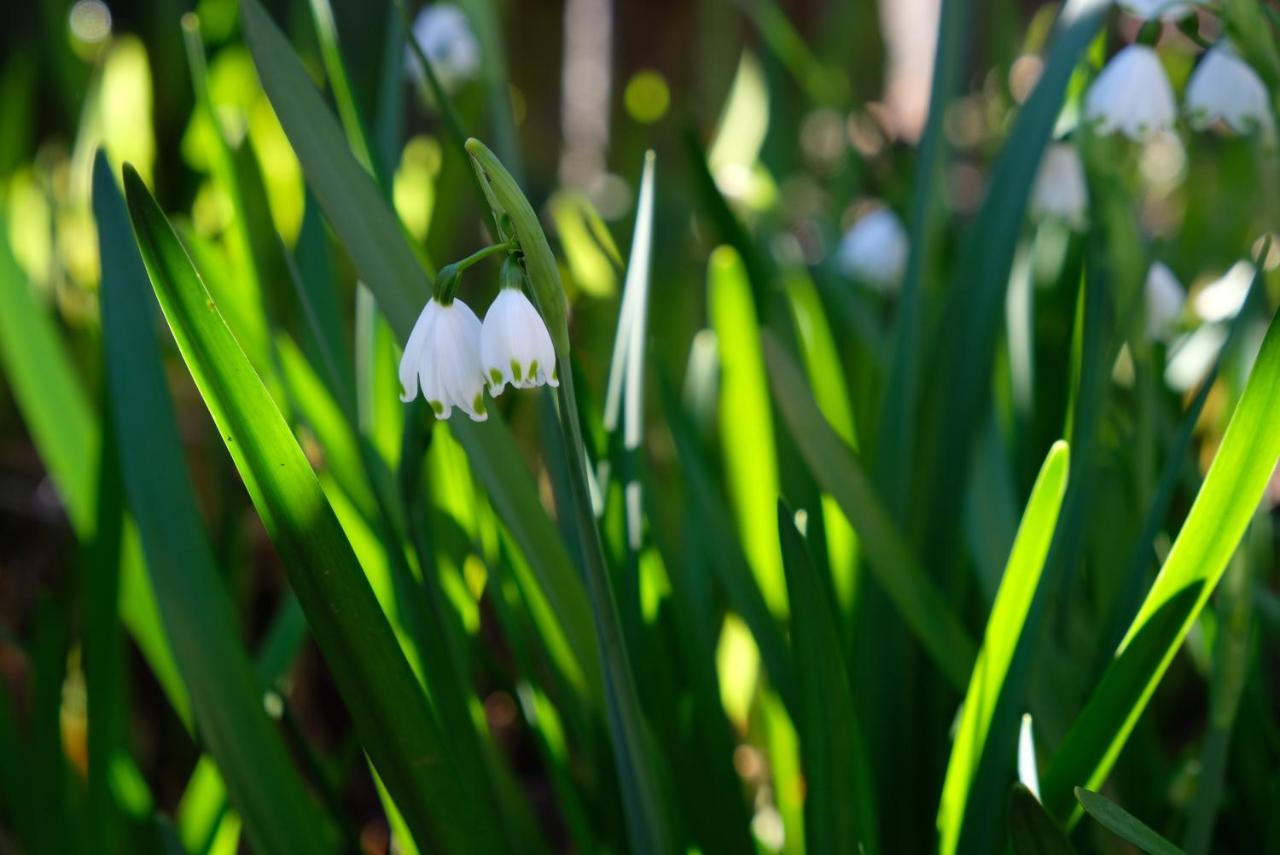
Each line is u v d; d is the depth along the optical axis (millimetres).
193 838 656
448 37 1005
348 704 578
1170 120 645
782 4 1883
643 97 1624
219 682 604
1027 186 640
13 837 695
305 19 1161
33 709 641
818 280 820
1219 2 630
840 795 595
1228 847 672
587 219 686
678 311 1127
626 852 642
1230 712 602
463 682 639
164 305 554
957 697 664
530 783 863
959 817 603
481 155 550
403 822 619
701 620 669
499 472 612
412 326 606
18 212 1182
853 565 668
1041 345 706
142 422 606
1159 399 708
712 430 850
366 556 656
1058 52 645
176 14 1242
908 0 2400
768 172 1111
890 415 655
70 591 735
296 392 677
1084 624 674
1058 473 573
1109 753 593
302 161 604
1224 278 750
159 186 1165
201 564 607
